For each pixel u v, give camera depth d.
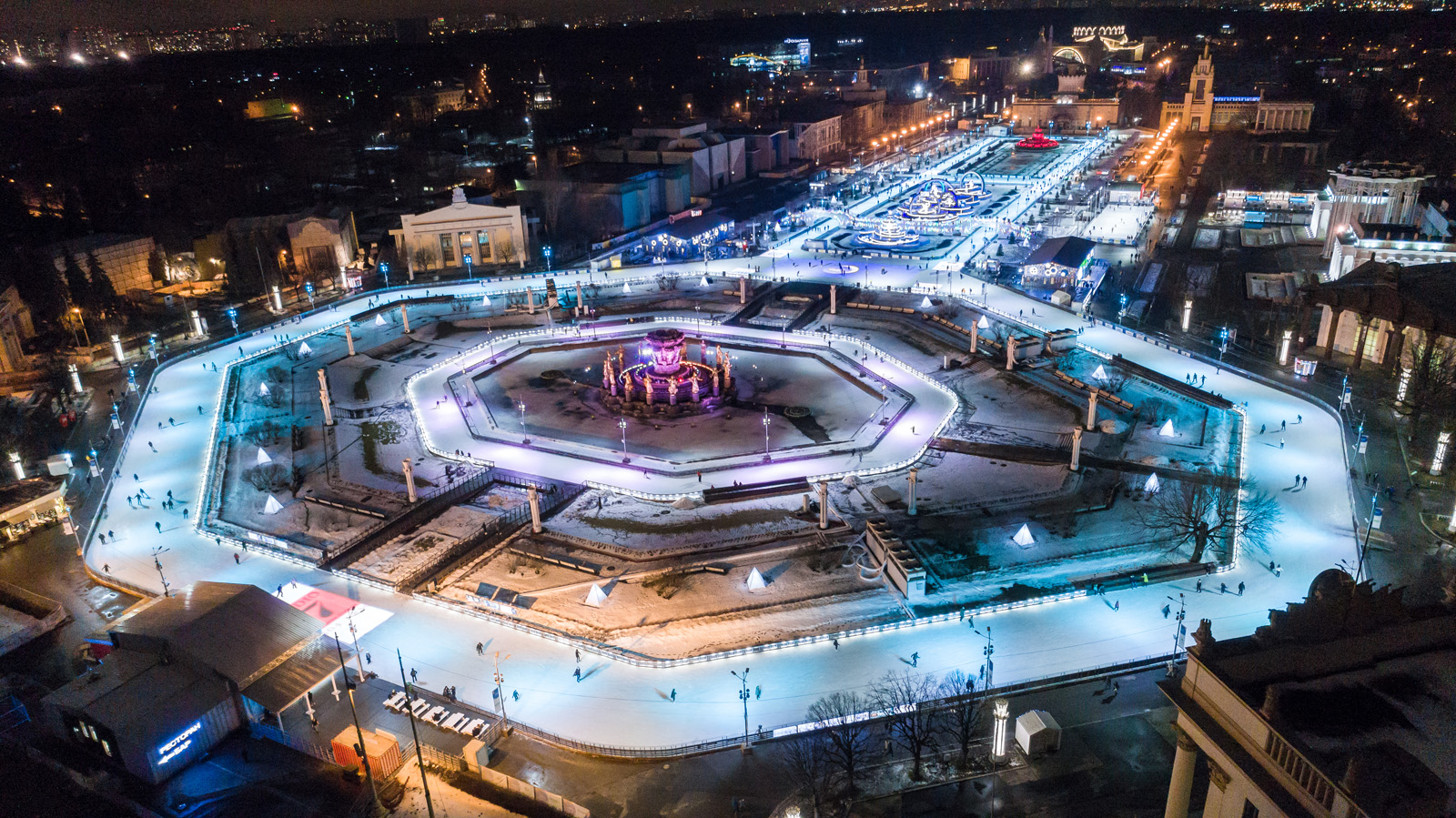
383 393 154.12
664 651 86.75
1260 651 42.97
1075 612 89.81
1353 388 138.75
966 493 114.75
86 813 69.75
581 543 107.25
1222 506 101.38
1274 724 38.41
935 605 91.88
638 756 73.06
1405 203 196.00
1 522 109.25
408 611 94.81
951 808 65.19
